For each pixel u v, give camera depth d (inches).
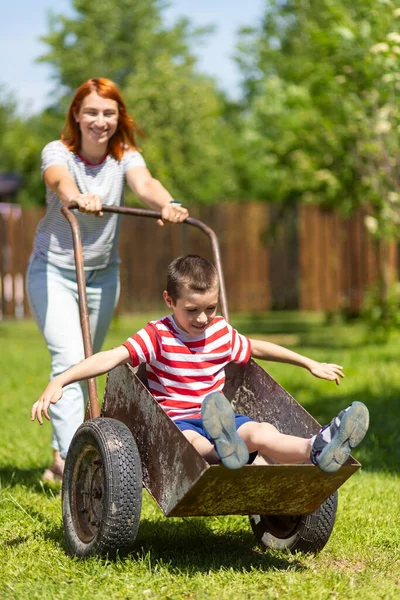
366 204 557.0
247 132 1104.8
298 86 569.0
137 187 233.3
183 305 176.1
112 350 177.3
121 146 237.8
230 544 193.8
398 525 206.2
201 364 181.6
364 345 565.6
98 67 1519.4
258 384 192.9
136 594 154.9
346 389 400.8
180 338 181.5
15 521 205.5
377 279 637.9
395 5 397.4
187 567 171.9
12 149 1622.8
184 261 178.9
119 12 1595.7
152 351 179.3
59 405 232.4
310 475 162.2
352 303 730.8
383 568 176.6
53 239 235.3
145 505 225.5
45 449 290.8
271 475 158.9
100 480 176.6
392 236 517.3
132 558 174.1
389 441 306.2
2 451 286.2
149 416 169.5
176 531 201.5
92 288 238.5
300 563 178.9
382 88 422.3
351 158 513.3
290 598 153.8
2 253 727.1
